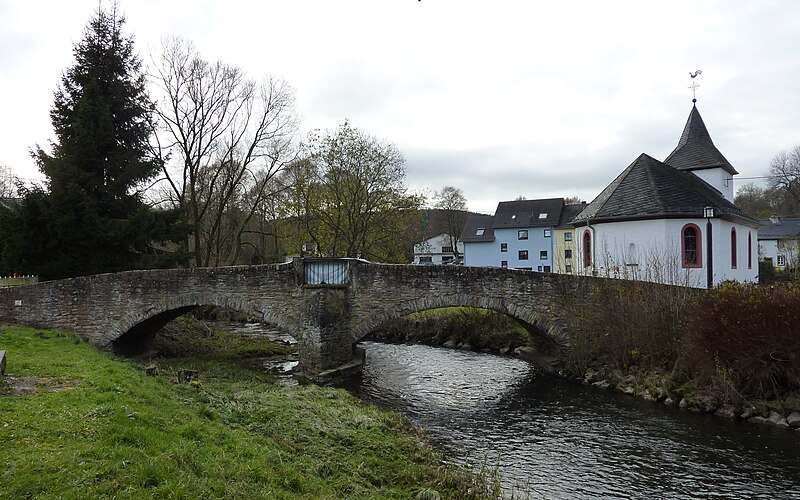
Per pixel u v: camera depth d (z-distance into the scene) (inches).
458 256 2751.0
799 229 2145.7
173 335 1026.7
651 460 450.6
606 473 423.5
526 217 2332.7
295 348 1001.5
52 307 793.6
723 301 571.5
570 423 555.8
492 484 381.4
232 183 1272.1
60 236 920.3
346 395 599.2
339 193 1357.0
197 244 1221.1
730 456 455.2
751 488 395.9
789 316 515.5
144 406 332.8
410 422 550.6
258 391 562.3
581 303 751.7
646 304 693.9
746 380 561.3
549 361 828.0
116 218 1013.2
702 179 1179.9
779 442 482.9
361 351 957.2
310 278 775.1
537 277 757.9
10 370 408.2
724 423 538.9
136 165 1026.1
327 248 1391.5
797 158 2193.7
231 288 780.6
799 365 515.5
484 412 598.2
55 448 233.8
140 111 1090.1
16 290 792.3
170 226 1045.2
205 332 1102.4
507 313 760.3
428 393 687.7
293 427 408.8
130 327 791.1
